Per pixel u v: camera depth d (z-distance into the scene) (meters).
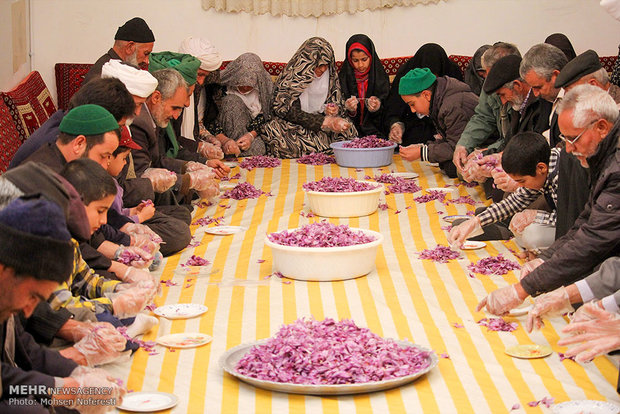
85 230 3.29
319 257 4.36
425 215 5.98
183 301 4.12
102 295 3.57
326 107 8.55
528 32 9.23
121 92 4.23
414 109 7.37
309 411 2.84
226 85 8.52
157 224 5.02
